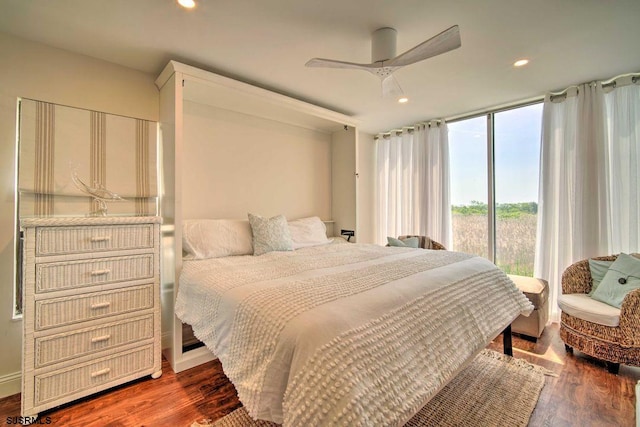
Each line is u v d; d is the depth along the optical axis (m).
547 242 2.96
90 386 1.74
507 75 2.52
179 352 2.08
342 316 1.12
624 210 2.55
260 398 1.07
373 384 0.99
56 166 1.99
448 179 3.74
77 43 1.97
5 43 1.85
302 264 1.97
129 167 2.28
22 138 1.88
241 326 1.27
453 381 1.92
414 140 3.99
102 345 1.78
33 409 1.57
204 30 1.84
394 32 1.84
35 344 1.57
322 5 1.61
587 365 2.13
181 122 2.11
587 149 2.67
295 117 3.18
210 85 2.29
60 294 1.64
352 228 3.59
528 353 2.32
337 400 0.91
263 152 3.15
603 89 2.63
